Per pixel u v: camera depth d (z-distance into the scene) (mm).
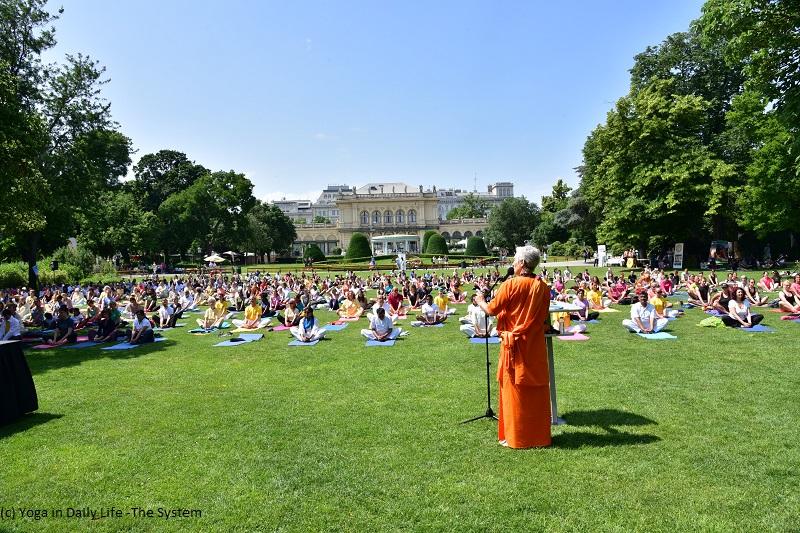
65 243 39812
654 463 4844
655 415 6195
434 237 66625
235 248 73812
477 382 8164
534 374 5297
